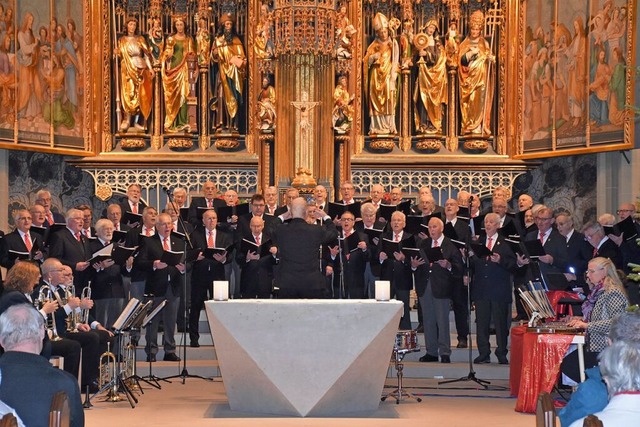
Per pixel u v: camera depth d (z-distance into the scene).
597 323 10.41
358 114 20.09
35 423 6.55
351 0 20.03
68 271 12.44
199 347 15.90
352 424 10.95
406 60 20.06
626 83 17.23
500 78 20.08
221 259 15.12
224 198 17.38
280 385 11.33
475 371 14.69
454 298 15.54
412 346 12.26
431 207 16.50
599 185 18.45
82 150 19.45
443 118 20.28
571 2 18.53
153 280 15.13
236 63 19.97
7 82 17.73
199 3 20.00
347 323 11.20
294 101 19.16
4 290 10.83
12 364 6.62
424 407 12.16
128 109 19.86
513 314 18.62
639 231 14.45
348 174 19.67
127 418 11.32
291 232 12.66
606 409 5.44
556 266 14.96
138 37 20.00
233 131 20.12
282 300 11.41
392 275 15.67
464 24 20.27
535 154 19.36
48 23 18.64
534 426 10.85
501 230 15.02
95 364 12.55
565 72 18.67
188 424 10.93
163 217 15.29
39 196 15.95
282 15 18.91
